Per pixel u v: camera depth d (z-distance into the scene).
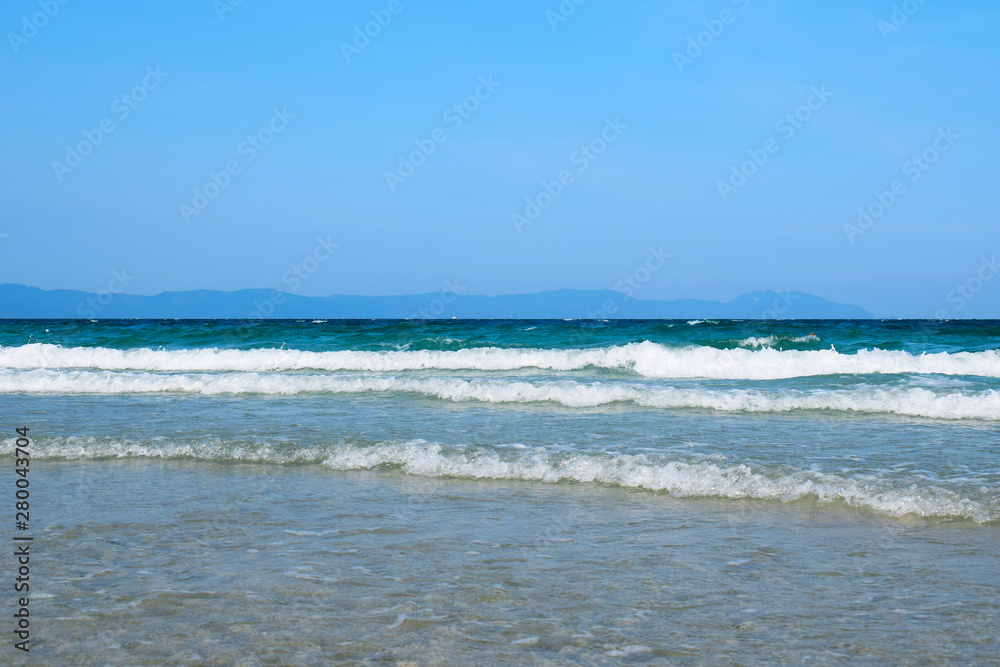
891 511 5.93
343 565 4.64
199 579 4.37
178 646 3.40
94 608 3.90
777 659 3.31
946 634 3.60
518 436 8.83
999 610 3.91
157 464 7.90
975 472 6.85
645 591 4.19
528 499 6.42
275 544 5.10
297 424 9.73
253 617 3.78
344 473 7.48
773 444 8.27
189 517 5.82
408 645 3.43
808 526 5.57
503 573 4.50
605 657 3.31
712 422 9.85
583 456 7.47
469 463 7.50
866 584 4.32
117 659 3.26
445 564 4.67
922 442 8.41
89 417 10.42
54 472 7.53
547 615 3.83
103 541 5.16
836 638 3.55
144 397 12.69
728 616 3.83
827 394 11.07
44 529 5.48
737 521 5.72
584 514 5.93
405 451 7.96
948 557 4.82
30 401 12.23
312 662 3.23
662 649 3.41
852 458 7.52
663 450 7.88
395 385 13.02
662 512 5.99
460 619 3.76
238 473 7.48
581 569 4.57
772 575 4.47
